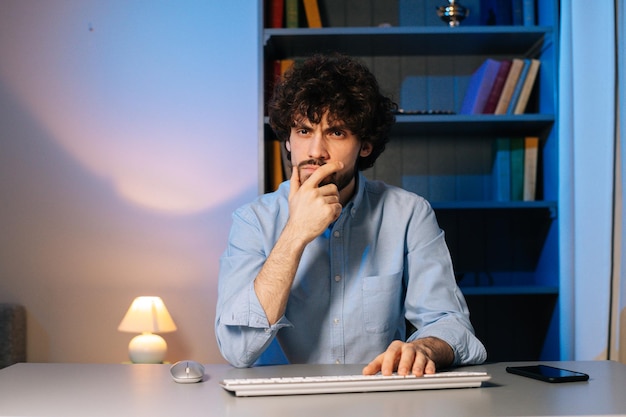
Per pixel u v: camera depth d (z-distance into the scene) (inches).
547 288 123.0
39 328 141.5
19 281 141.9
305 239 54.2
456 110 136.9
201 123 143.1
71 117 143.3
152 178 142.9
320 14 138.3
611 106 107.3
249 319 52.8
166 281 142.0
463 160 136.9
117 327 141.7
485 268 136.9
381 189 66.0
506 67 126.3
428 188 136.9
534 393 42.4
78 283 142.1
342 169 57.9
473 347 54.1
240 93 143.3
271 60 132.5
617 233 107.1
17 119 143.1
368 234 63.7
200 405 39.3
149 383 46.5
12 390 44.0
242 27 143.7
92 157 143.0
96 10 144.1
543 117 123.5
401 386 43.0
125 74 143.6
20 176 142.6
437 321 57.9
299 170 58.9
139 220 142.6
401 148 137.5
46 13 144.0
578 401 39.9
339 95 58.1
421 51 134.6
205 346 141.4
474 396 41.4
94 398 41.4
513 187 129.4
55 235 142.3
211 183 142.7
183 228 142.5
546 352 130.5
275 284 53.5
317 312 61.9
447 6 128.5
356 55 136.7
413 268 62.9
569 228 118.0
